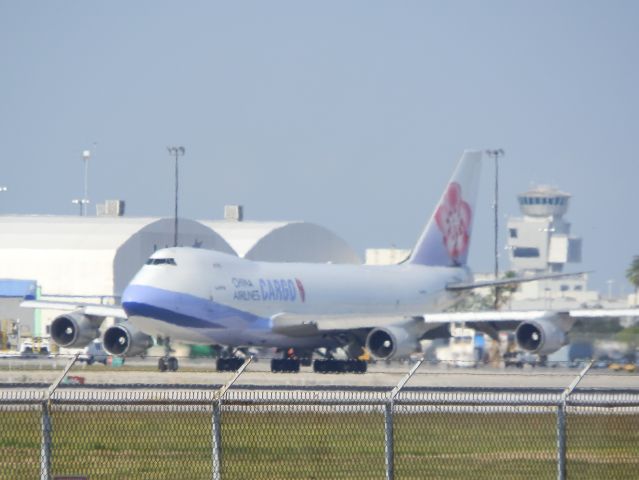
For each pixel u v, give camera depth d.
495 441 182.88
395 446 176.75
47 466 134.25
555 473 157.25
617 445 182.75
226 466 159.38
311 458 166.00
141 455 168.25
